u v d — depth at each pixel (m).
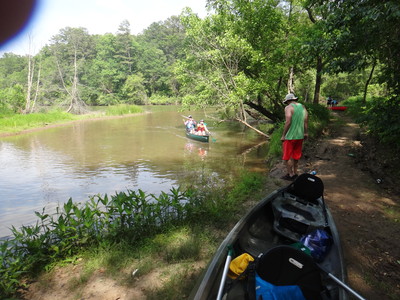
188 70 16.81
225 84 15.12
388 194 6.03
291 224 4.02
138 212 4.86
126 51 66.25
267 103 19.95
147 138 17.28
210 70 16.39
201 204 5.56
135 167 10.34
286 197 4.57
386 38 6.86
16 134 19.17
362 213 5.14
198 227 4.80
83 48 70.00
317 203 4.52
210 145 14.89
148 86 68.12
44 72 52.09
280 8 16.97
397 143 8.70
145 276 3.61
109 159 11.74
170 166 10.42
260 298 2.29
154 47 72.19
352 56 7.42
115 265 3.82
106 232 4.49
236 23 15.25
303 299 2.32
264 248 3.73
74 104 36.34
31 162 11.31
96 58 69.25
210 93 15.91
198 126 17.08
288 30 16.05
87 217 4.32
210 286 2.41
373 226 4.68
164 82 66.62
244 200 6.04
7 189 7.97
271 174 7.98
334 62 7.49
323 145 10.61
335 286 2.66
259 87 14.49
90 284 3.46
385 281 3.41
